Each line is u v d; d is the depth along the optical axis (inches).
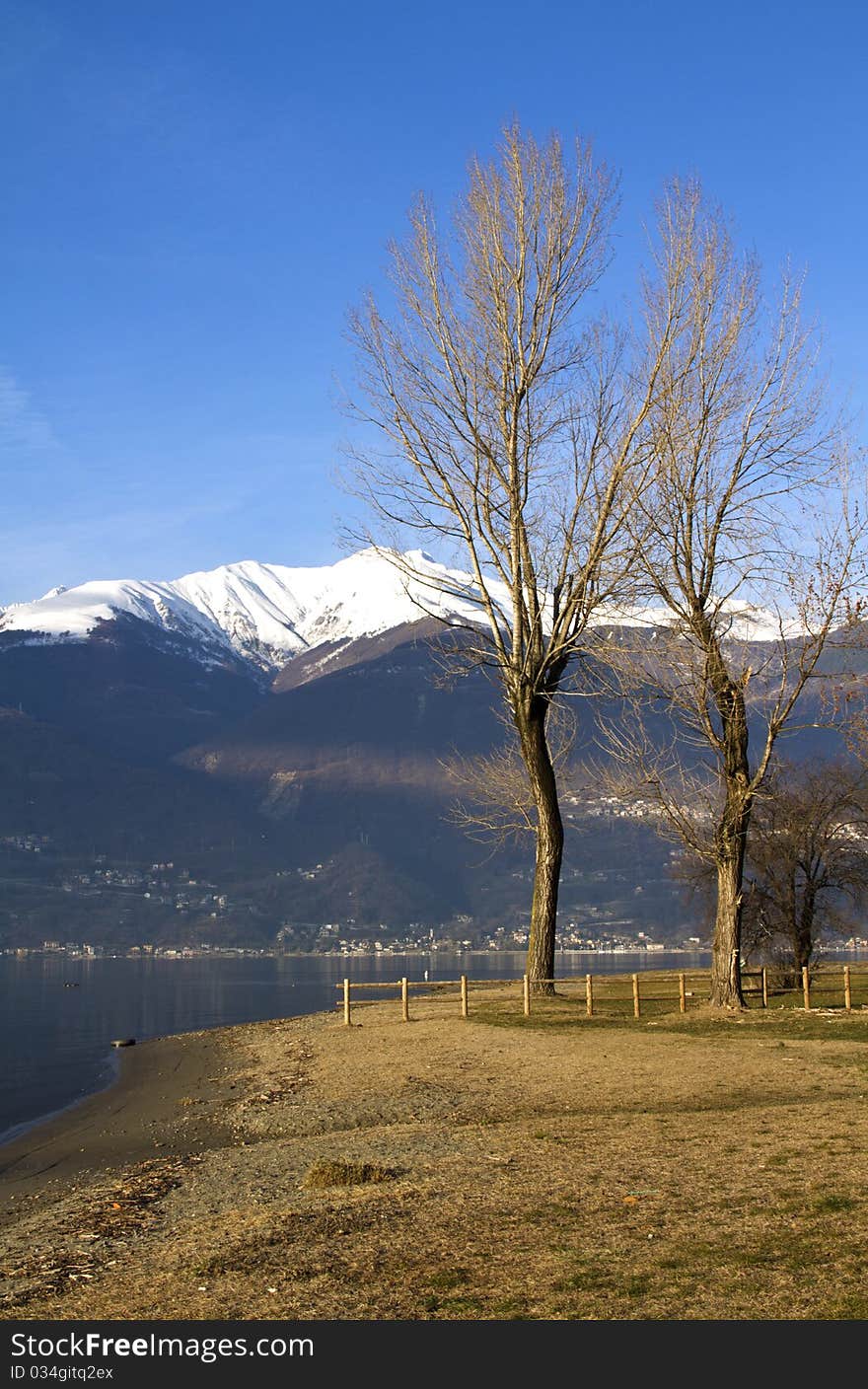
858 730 1157.7
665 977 1568.7
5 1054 1619.1
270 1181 555.2
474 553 1320.1
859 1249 371.6
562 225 1283.2
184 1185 575.2
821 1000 1339.8
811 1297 335.3
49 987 4360.2
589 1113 679.7
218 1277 387.5
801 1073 776.9
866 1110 624.1
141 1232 475.5
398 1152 589.3
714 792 1261.1
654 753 1270.9
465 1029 1102.4
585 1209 437.7
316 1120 736.3
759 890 1802.4
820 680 1175.0
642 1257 376.8
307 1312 348.2
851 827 1780.3
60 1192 596.4
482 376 1286.9
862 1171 474.3
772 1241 384.5
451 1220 434.0
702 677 1186.6
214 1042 1349.7
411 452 1312.7
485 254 1291.8
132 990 4077.3
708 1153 527.5
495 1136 611.8
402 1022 1230.3
